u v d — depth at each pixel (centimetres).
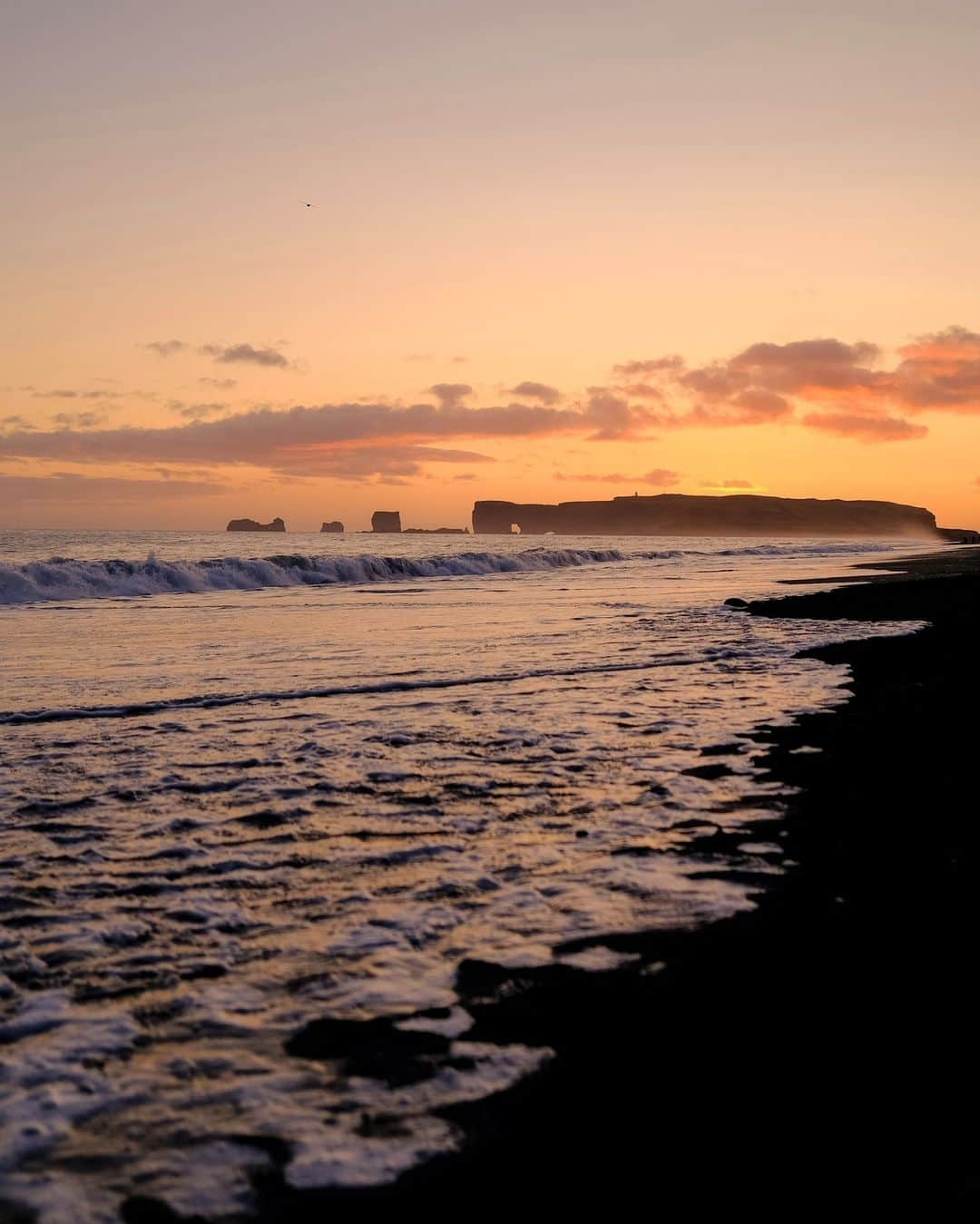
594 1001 338
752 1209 231
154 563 2834
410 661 1273
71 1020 328
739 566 4606
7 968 369
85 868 483
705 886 451
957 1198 234
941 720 845
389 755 732
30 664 1234
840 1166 246
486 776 668
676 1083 285
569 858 495
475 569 4072
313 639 1529
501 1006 335
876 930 397
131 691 1025
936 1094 278
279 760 715
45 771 681
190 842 526
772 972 359
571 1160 250
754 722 845
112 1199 236
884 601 2248
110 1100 279
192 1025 324
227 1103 277
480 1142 258
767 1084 284
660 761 705
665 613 1989
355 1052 306
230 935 401
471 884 459
